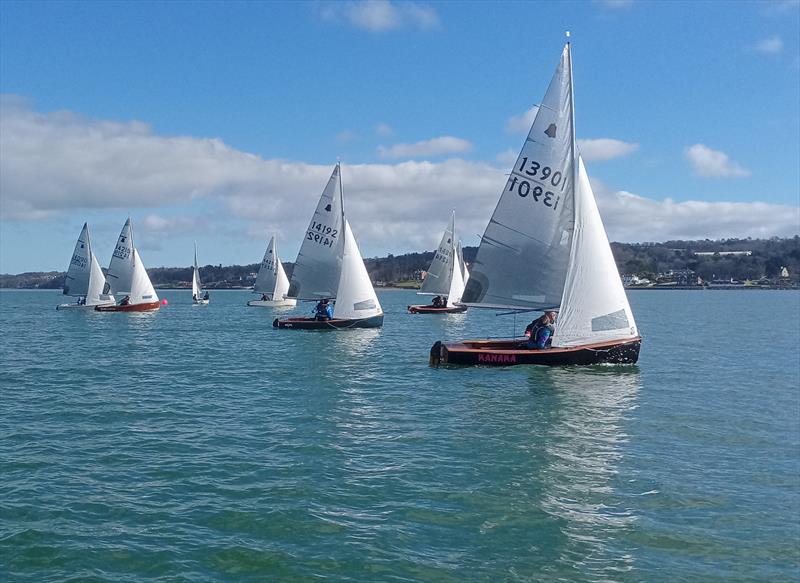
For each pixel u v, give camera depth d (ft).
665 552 29.12
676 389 69.05
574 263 77.92
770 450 45.01
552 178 80.02
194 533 30.71
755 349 114.21
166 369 86.28
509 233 82.28
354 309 137.49
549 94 79.66
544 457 42.83
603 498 35.40
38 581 26.32
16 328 161.89
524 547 29.50
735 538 30.55
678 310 285.64
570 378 73.87
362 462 41.70
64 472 39.75
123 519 32.35
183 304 325.62
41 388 71.31
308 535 30.55
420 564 27.89
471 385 70.03
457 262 220.23
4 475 39.17
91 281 221.87
